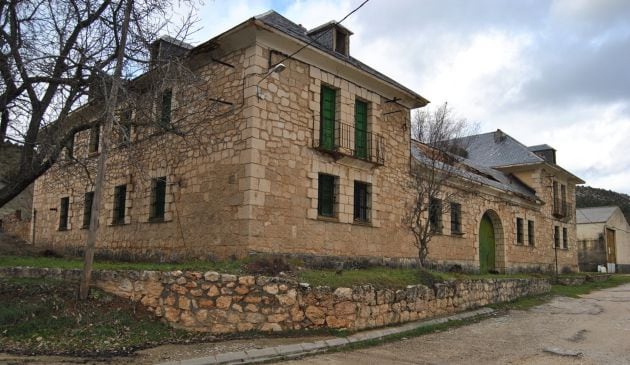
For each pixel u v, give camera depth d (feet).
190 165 39.42
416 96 48.70
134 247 43.96
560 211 90.79
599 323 35.32
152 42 33.55
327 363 21.83
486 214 68.95
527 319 37.04
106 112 29.22
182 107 33.78
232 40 36.99
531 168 85.71
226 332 25.40
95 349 21.85
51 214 60.75
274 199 35.60
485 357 23.75
